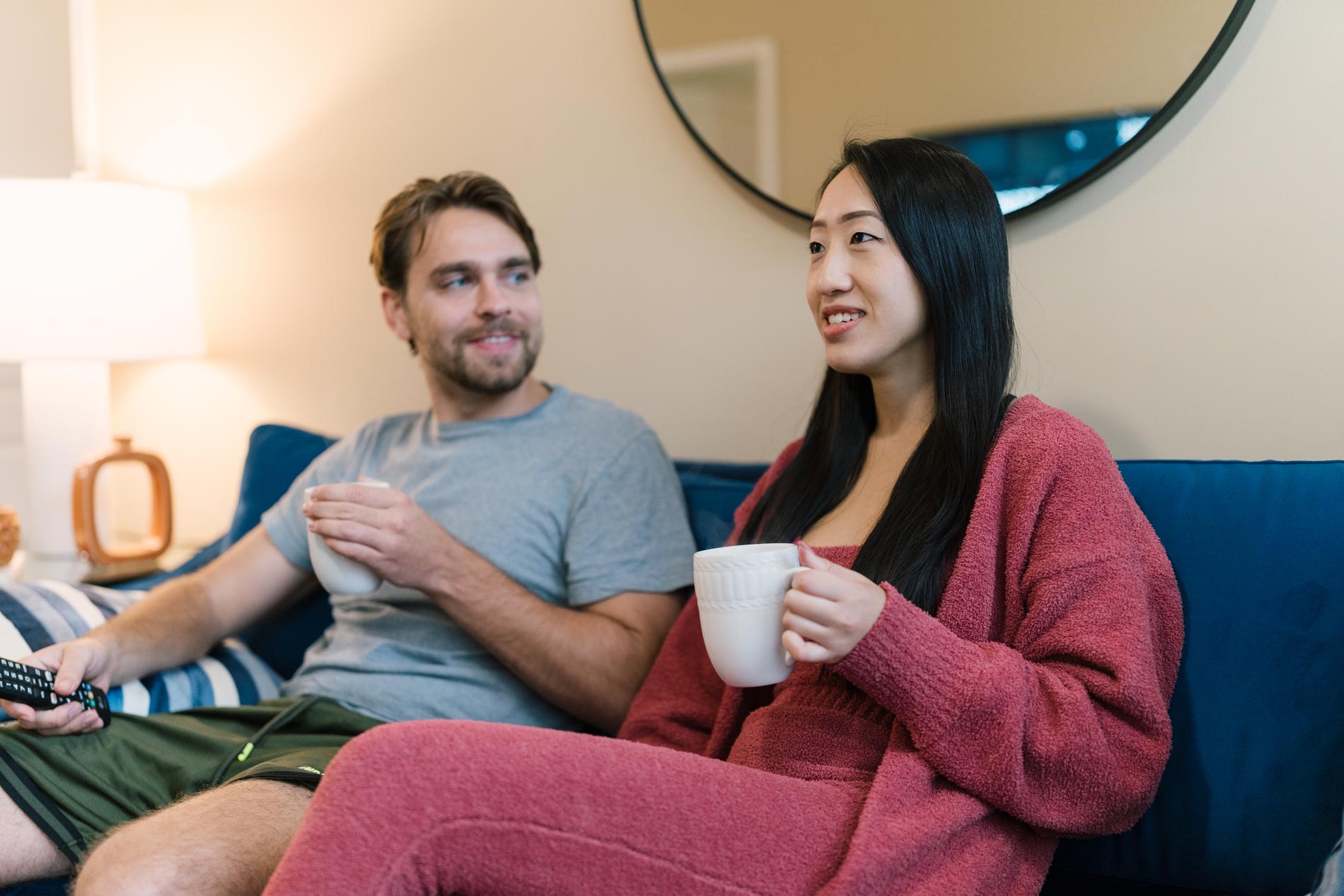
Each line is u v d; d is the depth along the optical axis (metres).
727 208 1.69
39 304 1.94
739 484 1.46
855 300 1.07
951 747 0.86
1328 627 0.99
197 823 0.96
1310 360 1.30
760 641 0.89
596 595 1.36
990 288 1.05
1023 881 0.89
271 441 1.80
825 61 1.56
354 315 2.11
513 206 1.53
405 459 1.54
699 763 0.85
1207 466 1.11
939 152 1.07
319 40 2.09
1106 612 0.90
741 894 0.79
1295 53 1.28
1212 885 1.00
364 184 2.07
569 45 1.83
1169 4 1.31
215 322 2.27
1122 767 0.87
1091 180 1.38
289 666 1.60
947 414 1.04
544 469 1.44
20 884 1.11
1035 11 1.40
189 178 2.27
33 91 2.51
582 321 1.86
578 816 0.79
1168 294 1.37
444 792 0.79
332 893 0.76
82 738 1.20
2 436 2.51
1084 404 1.43
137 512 2.44
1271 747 0.99
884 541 1.02
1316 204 1.29
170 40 2.25
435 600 1.28
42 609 1.39
